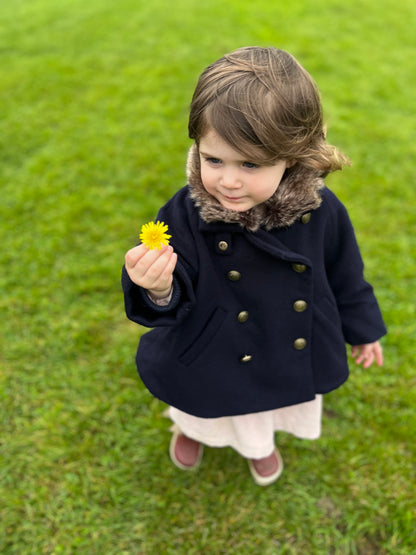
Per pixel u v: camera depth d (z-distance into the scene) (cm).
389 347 229
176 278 113
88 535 175
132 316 112
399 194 316
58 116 401
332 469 190
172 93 433
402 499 180
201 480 188
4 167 343
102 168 339
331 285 145
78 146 363
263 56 101
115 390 215
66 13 634
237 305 128
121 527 176
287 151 100
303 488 186
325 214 127
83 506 181
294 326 132
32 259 272
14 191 319
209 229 116
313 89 104
